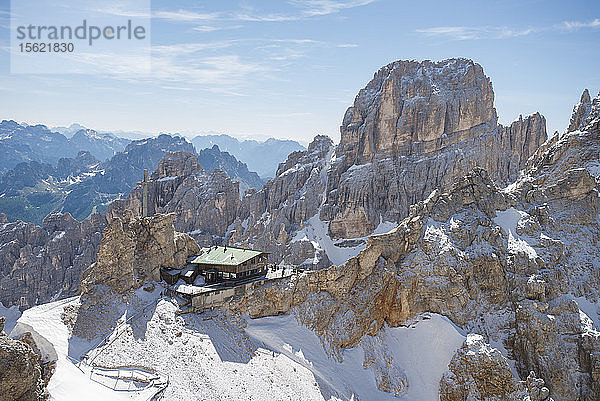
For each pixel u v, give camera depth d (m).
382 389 83.12
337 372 81.50
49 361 51.19
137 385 59.25
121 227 80.56
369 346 89.06
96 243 173.00
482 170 110.56
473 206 106.50
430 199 105.75
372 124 191.25
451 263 95.06
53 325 68.44
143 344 68.06
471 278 95.56
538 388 76.69
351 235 178.12
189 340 71.25
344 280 92.06
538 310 88.75
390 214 178.62
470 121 190.00
